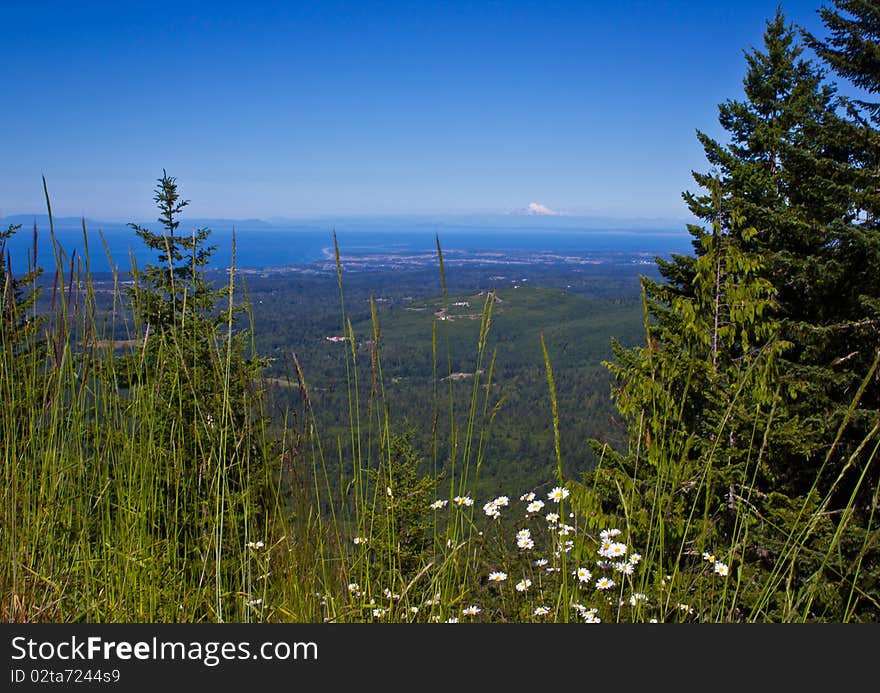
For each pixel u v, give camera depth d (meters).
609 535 2.41
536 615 2.29
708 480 2.18
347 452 2.30
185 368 2.26
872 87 11.46
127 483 2.22
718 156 12.31
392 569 2.23
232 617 2.18
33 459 2.34
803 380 9.75
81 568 2.26
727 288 9.21
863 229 10.21
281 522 2.21
